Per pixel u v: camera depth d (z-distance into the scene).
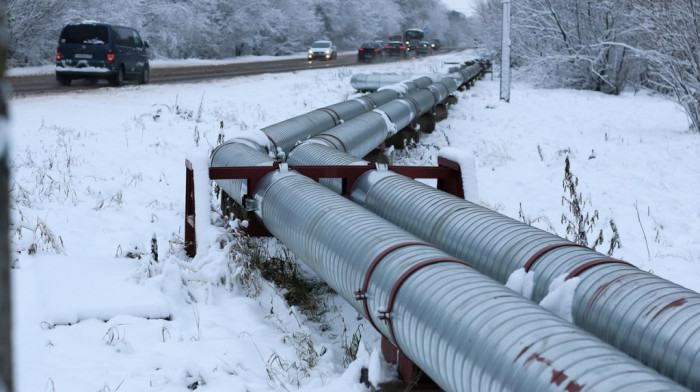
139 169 11.20
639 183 12.16
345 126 10.32
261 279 6.27
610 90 31.95
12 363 0.44
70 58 22.94
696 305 3.17
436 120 20.30
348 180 6.71
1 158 0.43
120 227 7.92
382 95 15.20
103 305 5.06
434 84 19.39
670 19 18.36
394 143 14.93
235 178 6.51
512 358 2.62
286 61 52.56
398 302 3.57
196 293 5.75
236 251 6.21
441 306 3.23
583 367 2.37
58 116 15.57
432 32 117.62
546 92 30.84
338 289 4.64
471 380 2.85
